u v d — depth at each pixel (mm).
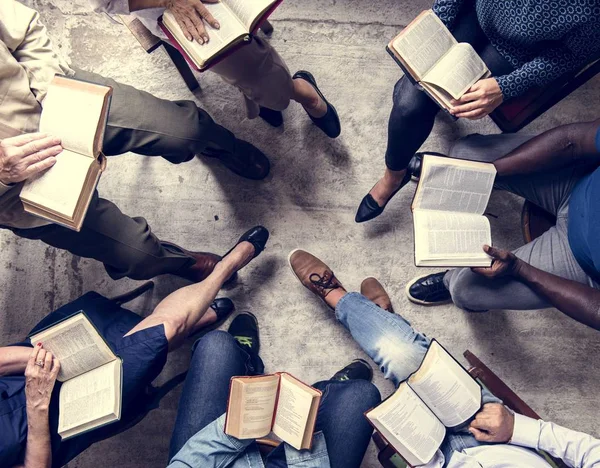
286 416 1694
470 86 1634
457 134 2342
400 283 2303
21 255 2311
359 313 2000
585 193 1646
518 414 1746
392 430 1665
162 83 2373
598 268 1570
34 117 1479
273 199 2332
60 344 1603
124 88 1717
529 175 1858
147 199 2332
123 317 1929
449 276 2086
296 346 2273
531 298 1840
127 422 1895
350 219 2318
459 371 1705
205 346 1883
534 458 1694
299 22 2373
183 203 2332
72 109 1371
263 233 2256
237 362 1911
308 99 2127
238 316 2266
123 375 1735
